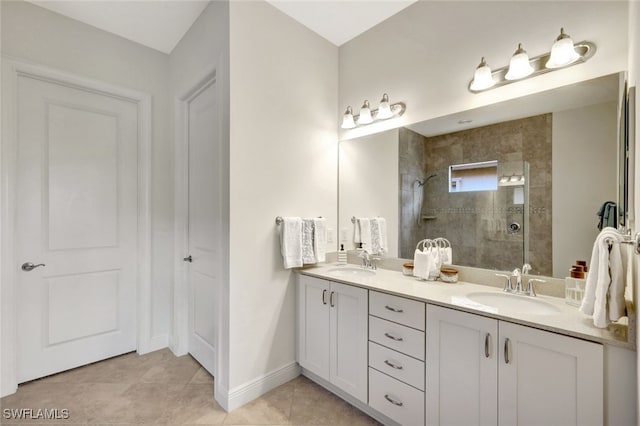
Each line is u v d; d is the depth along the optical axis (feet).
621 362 3.23
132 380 6.99
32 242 6.79
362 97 7.93
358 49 8.02
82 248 7.53
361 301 5.77
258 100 6.53
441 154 6.37
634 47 3.51
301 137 7.48
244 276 6.25
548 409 3.68
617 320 3.38
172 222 8.84
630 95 3.70
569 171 4.80
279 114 6.97
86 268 7.59
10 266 6.37
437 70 6.41
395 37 7.18
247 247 6.31
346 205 8.24
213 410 5.96
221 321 6.24
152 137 8.55
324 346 6.53
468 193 5.97
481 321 4.21
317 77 7.91
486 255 5.72
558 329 3.59
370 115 7.40
